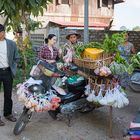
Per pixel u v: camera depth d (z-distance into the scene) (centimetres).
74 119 709
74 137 613
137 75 914
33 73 659
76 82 669
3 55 655
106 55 621
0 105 809
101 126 668
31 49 1173
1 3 754
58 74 660
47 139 605
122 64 610
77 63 670
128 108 788
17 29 992
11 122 689
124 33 645
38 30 1416
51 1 862
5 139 602
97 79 623
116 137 608
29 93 605
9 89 676
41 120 702
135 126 382
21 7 818
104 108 786
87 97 654
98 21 2831
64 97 662
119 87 611
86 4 1013
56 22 2500
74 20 2698
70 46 701
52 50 706
